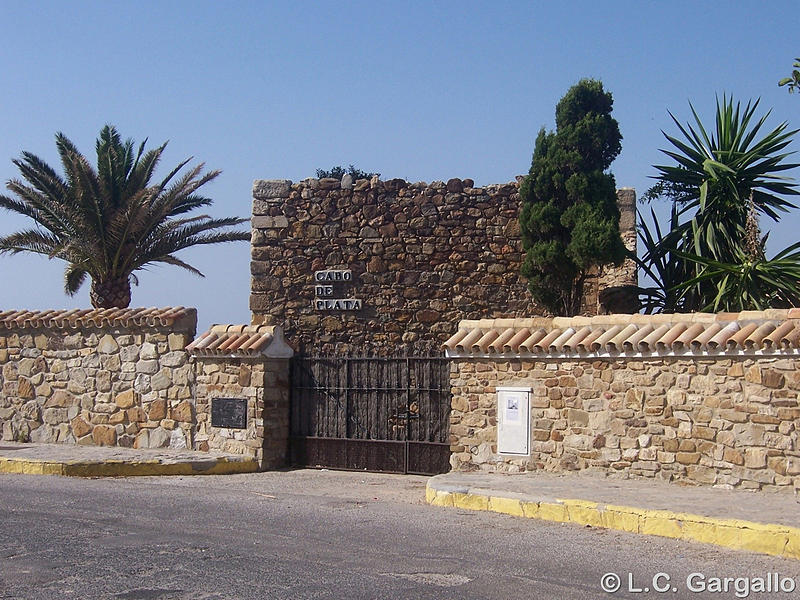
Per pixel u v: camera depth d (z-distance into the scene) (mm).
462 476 12945
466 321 14281
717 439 11625
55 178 24953
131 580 7488
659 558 8547
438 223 19250
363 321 19344
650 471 12188
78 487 12672
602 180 17781
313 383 15562
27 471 14477
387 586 7328
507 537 9430
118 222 24500
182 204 26359
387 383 14930
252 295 19750
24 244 25172
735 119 19156
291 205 19812
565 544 9125
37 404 17344
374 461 14906
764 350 11219
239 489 12852
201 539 9031
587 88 18438
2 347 17703
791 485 10969
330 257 19578
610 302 18234
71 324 16984
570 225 17656
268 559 8203
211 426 15773
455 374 14094
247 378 15438
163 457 15039
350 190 19641
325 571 7789
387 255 19359
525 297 18844
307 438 15484
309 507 11172
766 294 16969
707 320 12023
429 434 14500
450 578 7629
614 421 12570
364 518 10414
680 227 18750
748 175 18766
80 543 8820
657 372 12219
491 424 13711
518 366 13531
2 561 8117
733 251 18156
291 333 19547
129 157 26047
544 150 18531
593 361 12820
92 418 16828
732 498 10758
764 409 11242
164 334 16328
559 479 12492
